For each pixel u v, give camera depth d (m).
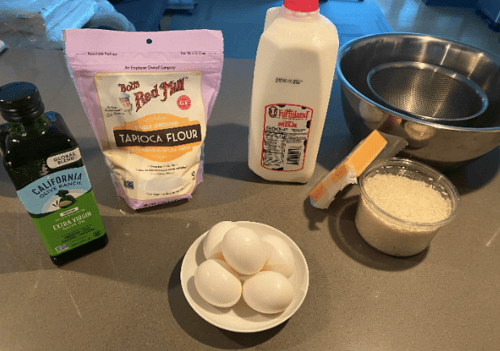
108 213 0.59
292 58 0.50
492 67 0.71
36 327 0.44
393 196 0.56
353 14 2.97
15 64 0.92
